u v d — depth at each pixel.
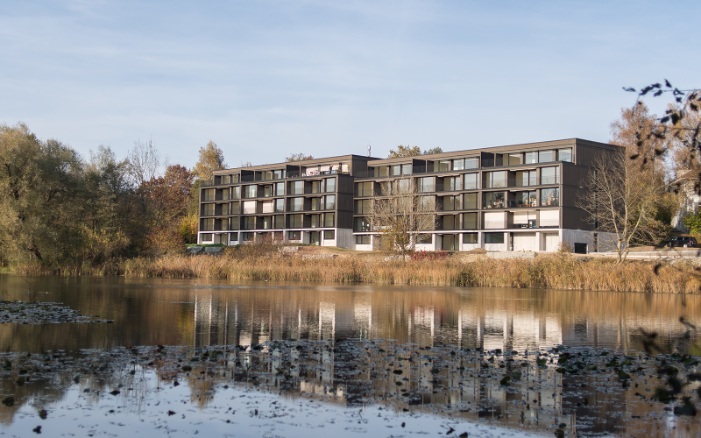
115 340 17.05
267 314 24.72
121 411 10.10
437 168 91.81
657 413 10.53
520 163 83.62
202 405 10.55
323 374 13.25
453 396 11.55
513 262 50.12
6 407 10.18
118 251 56.50
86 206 55.59
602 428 9.73
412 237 77.31
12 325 19.58
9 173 50.75
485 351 16.59
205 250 78.56
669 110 6.80
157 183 118.75
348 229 98.44
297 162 107.31
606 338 19.55
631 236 55.81
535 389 12.16
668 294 40.88
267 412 10.26
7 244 49.91
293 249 73.12
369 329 20.95
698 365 14.82
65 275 51.62
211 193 113.62
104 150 62.75
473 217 85.12
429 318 24.44
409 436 9.22
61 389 11.37
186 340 17.44
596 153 79.69
